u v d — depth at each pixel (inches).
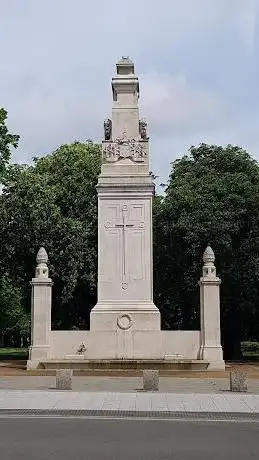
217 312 1280.8
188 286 1776.6
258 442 532.7
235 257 1736.0
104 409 726.5
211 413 706.8
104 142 1380.4
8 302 2674.7
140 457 462.9
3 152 1750.7
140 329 1293.1
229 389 954.7
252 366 1469.0
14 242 1766.7
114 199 1352.1
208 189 1785.2
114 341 1286.9
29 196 1790.1
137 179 1354.6
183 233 1758.1
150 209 1347.2
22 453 476.1
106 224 1347.2
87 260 1865.2
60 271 1807.3
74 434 565.6
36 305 1288.1
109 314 1300.4
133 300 1317.7
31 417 675.4
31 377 1147.3
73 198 2049.7
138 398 823.1
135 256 1334.9
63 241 1787.6
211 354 1259.8
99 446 506.9
